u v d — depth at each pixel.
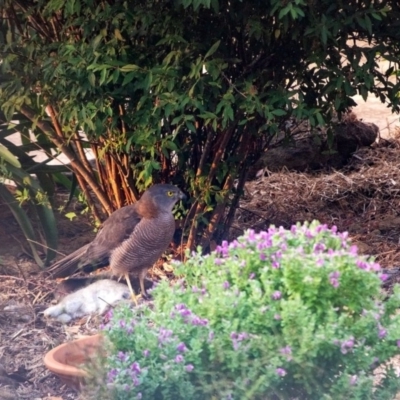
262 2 10.15
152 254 10.99
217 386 6.32
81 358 7.99
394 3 10.67
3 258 13.16
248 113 10.65
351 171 16.94
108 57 10.53
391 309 6.66
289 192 15.66
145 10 10.48
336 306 6.53
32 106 12.28
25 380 9.19
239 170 12.26
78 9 10.52
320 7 10.09
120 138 11.45
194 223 11.91
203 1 9.25
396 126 19.48
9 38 11.73
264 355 6.28
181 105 10.13
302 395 6.46
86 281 11.82
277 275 6.62
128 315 7.04
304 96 11.11
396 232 13.95
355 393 6.21
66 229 14.38
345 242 7.04
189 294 6.97
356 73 10.37
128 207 11.20
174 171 12.28
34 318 10.66
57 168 13.37
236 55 11.12
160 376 6.34
